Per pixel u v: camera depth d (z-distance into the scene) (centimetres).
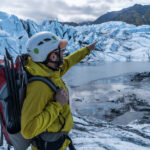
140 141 623
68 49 14538
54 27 17138
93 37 17175
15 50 11012
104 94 3719
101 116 2372
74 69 9269
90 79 6031
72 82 5522
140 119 2159
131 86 4522
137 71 7806
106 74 7125
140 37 18962
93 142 478
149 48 16150
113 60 14038
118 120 2188
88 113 2517
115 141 534
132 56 14812
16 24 13300
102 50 16138
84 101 3219
